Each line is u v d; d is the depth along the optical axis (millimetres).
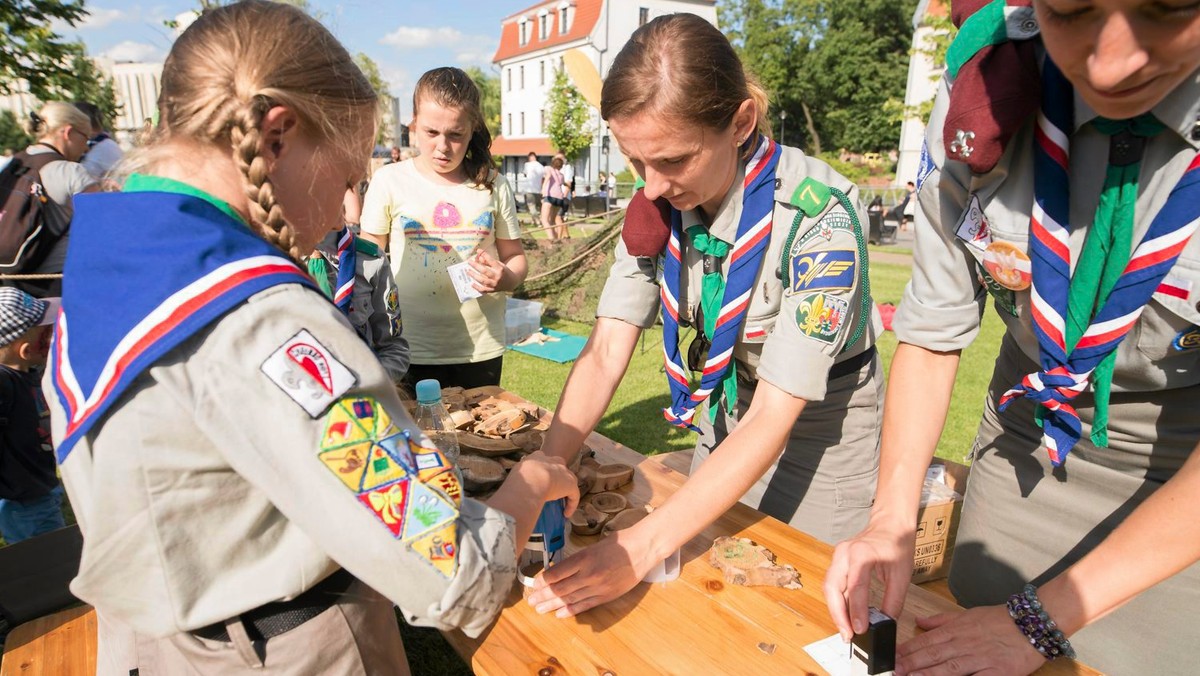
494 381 3264
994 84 1094
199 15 941
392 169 3025
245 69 861
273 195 866
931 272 1383
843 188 1608
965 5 1237
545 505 1462
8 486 2740
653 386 5582
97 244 844
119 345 798
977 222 1254
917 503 1363
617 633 1328
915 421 1419
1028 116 1131
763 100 1582
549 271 7660
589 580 1375
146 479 817
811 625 1333
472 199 3004
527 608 1409
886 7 36781
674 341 1819
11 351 2742
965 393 5418
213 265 814
